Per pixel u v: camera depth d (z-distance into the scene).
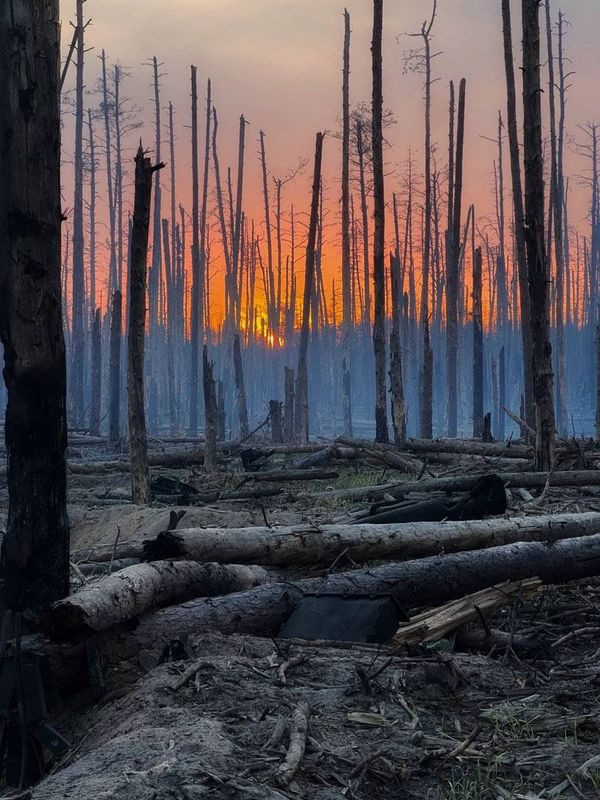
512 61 26.36
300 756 4.44
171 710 5.06
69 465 20.66
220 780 4.09
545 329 16.05
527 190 15.93
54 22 6.15
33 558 6.16
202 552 7.47
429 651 6.48
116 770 4.20
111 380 29.36
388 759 4.58
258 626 6.79
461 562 7.66
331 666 5.98
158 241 56.59
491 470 16.77
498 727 4.98
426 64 43.56
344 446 21.20
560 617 7.80
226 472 19.91
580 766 4.46
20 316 6.10
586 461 16.73
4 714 5.63
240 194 54.19
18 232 6.07
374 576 7.29
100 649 6.23
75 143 43.25
